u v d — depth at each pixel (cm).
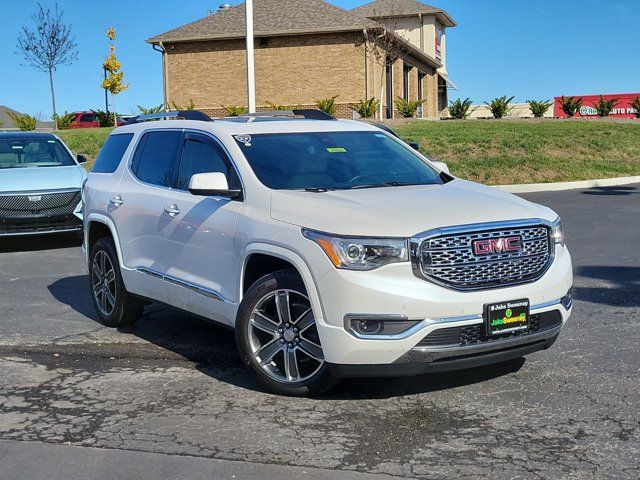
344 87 3262
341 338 475
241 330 532
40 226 1205
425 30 4434
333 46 3256
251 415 491
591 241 1130
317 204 514
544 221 517
